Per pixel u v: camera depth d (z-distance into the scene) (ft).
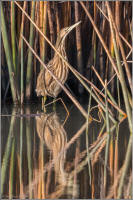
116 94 67.82
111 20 40.65
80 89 68.69
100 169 31.48
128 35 67.97
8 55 59.06
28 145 38.86
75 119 51.65
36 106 61.62
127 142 39.60
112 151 36.58
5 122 49.26
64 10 65.77
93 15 68.59
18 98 61.31
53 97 64.18
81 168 31.73
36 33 62.64
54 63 60.18
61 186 27.76
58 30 64.59
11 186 28.37
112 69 66.23
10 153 36.09
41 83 60.85
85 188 27.53
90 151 36.58
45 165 32.53
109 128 43.24
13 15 58.85
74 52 69.56
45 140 40.86
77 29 65.51
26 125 47.73
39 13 61.31
